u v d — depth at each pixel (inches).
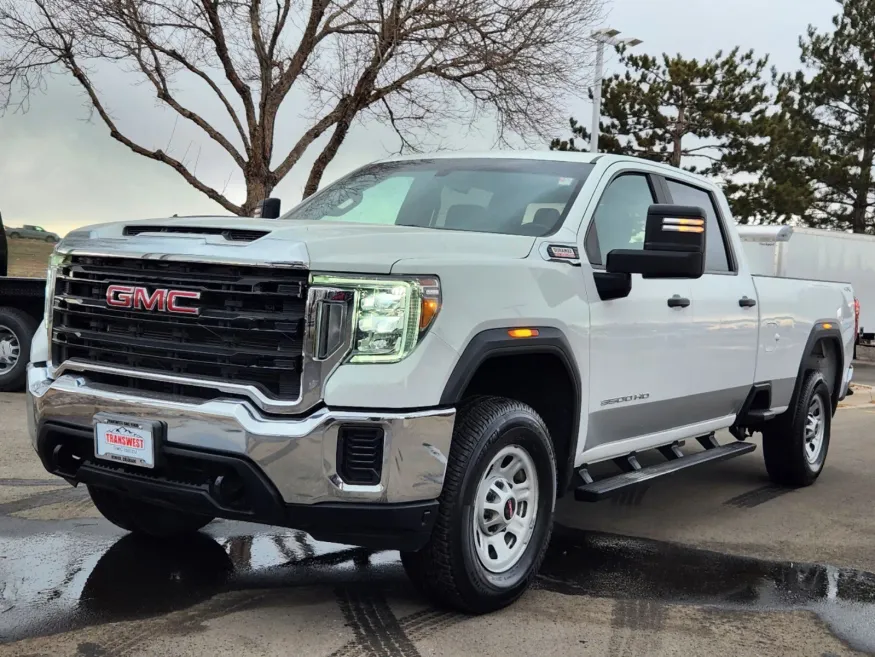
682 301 195.9
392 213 189.3
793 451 261.1
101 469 142.3
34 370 155.9
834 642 145.4
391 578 163.8
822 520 229.9
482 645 135.5
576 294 163.9
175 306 135.9
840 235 882.8
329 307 127.6
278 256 128.2
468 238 150.6
